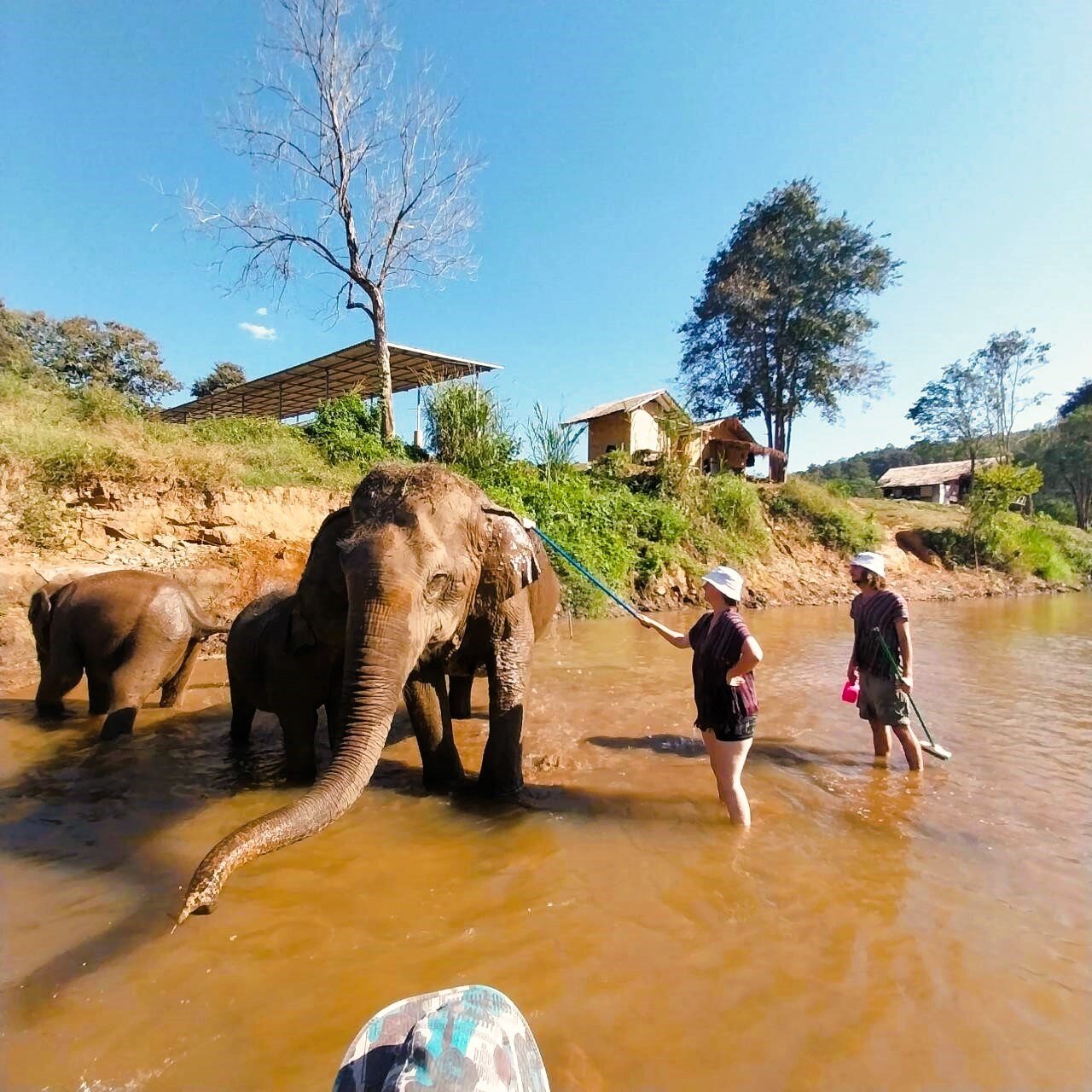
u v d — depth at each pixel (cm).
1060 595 2478
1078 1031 258
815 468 10219
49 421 1077
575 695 766
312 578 432
